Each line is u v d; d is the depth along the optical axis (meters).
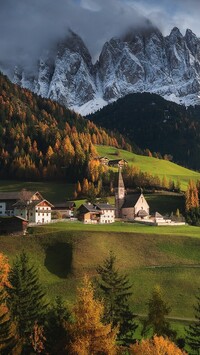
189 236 133.38
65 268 117.69
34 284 67.56
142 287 107.31
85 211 181.00
